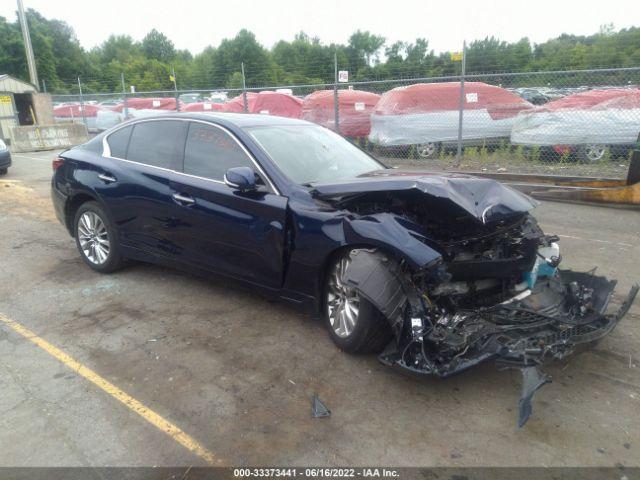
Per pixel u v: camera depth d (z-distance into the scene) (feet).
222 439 9.30
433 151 39.32
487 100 37.63
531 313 11.16
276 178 13.00
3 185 34.81
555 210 26.66
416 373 9.82
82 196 17.28
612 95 34.73
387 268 10.36
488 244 12.14
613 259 18.95
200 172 14.33
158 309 14.69
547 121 35.63
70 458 8.84
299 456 8.87
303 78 127.44
